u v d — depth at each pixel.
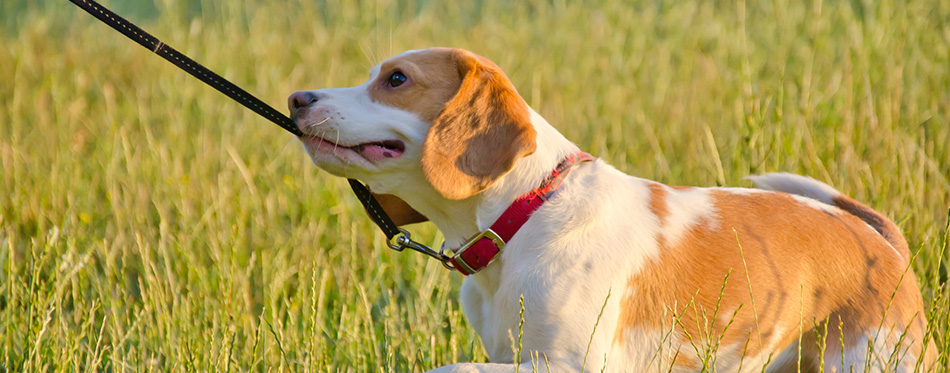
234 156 5.56
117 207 5.30
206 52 8.46
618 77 7.88
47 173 5.89
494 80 3.14
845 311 3.22
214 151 6.33
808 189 3.58
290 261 5.00
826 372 3.20
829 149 5.18
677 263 3.12
